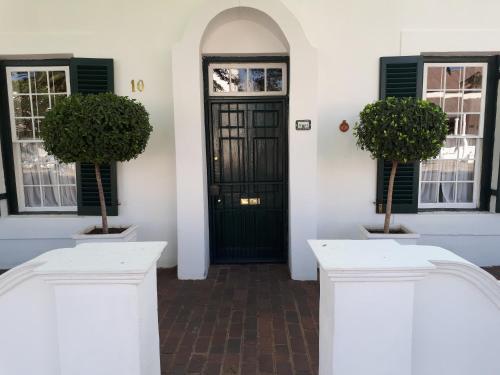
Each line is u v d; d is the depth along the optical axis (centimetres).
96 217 457
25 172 477
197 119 417
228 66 452
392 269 168
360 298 173
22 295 186
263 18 419
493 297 181
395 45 438
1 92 458
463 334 186
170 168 455
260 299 383
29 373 192
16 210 477
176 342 305
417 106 352
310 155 420
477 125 464
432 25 436
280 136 464
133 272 171
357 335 175
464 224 456
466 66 455
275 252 484
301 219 427
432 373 190
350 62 441
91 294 175
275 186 473
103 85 436
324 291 195
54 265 177
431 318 185
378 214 459
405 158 360
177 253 454
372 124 360
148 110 447
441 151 470
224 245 484
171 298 386
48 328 188
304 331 321
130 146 365
